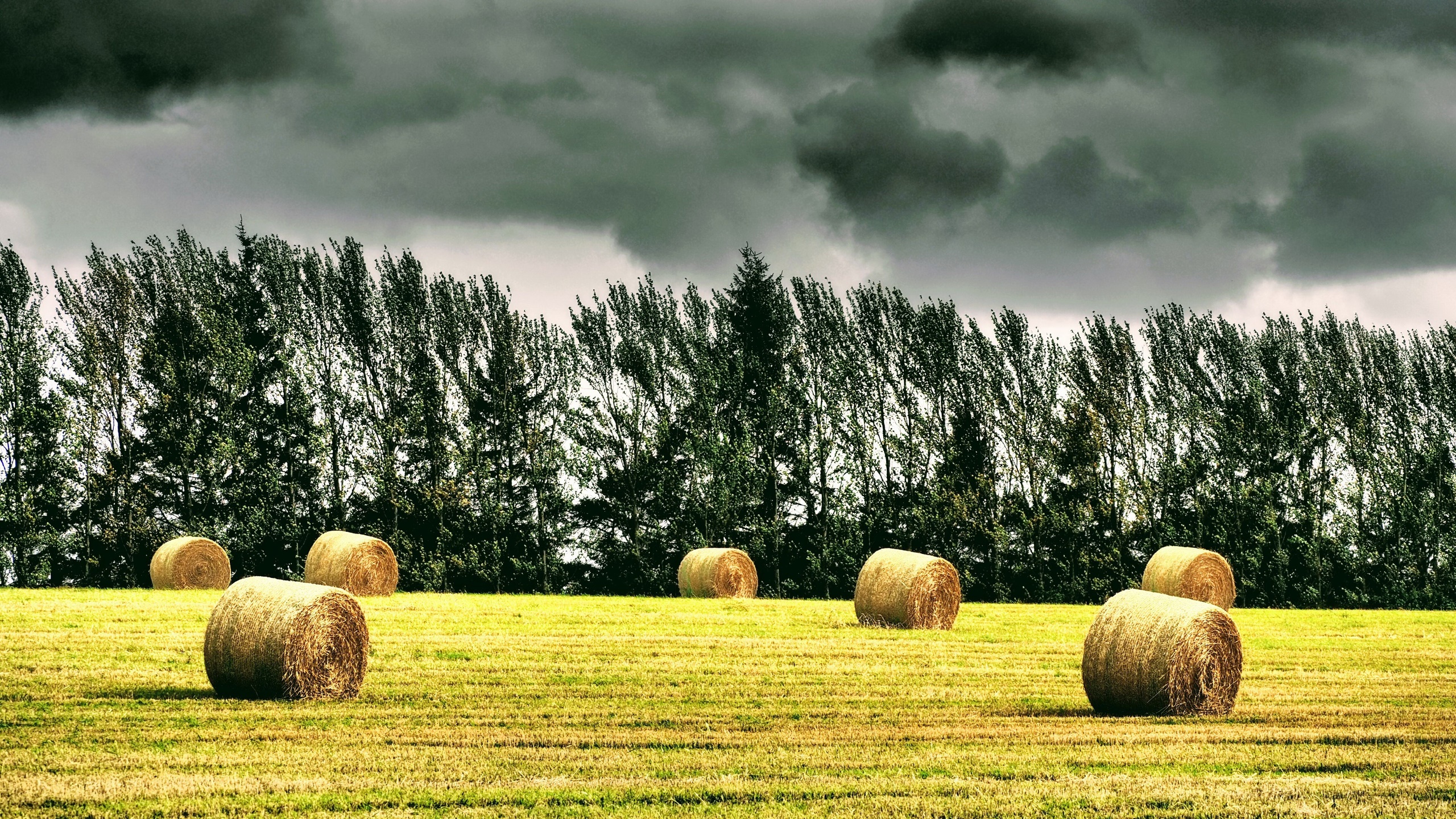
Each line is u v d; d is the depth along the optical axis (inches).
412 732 581.9
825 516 2293.3
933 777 498.3
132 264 2204.7
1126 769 521.7
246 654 683.4
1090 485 2244.1
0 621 1031.0
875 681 792.3
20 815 426.6
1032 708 706.8
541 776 493.0
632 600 1622.8
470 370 2308.1
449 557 2133.4
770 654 924.6
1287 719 668.1
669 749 549.6
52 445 2030.0
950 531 2249.0
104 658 826.8
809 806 449.4
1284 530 2207.2
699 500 2272.4
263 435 2204.7
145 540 2055.9
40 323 2097.7
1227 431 2274.9
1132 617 700.0
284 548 2145.7
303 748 542.0
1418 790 482.9
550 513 2228.1
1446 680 848.3
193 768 498.6
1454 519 2206.0
